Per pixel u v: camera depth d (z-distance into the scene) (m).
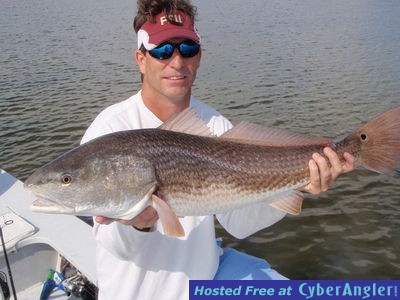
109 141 1.01
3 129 4.64
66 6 18.78
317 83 6.00
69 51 8.68
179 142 1.06
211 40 9.65
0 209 1.83
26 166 3.86
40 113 5.10
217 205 1.09
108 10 16.94
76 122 4.79
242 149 1.11
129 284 1.20
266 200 1.14
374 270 2.50
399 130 1.16
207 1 19.77
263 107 5.05
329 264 2.56
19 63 7.70
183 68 1.18
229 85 6.00
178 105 1.25
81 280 1.67
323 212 3.03
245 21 12.70
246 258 1.50
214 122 1.36
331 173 1.14
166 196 1.03
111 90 5.95
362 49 8.20
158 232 1.19
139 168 1.00
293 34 10.11
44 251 1.73
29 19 14.27
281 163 1.13
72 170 0.98
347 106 5.00
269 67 6.97
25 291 1.71
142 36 1.18
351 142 1.17
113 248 1.10
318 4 17.17
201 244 1.26
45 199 0.99
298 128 4.36
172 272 1.22
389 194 3.19
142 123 1.24
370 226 2.86
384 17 12.62
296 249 2.70
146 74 1.21
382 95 5.38
